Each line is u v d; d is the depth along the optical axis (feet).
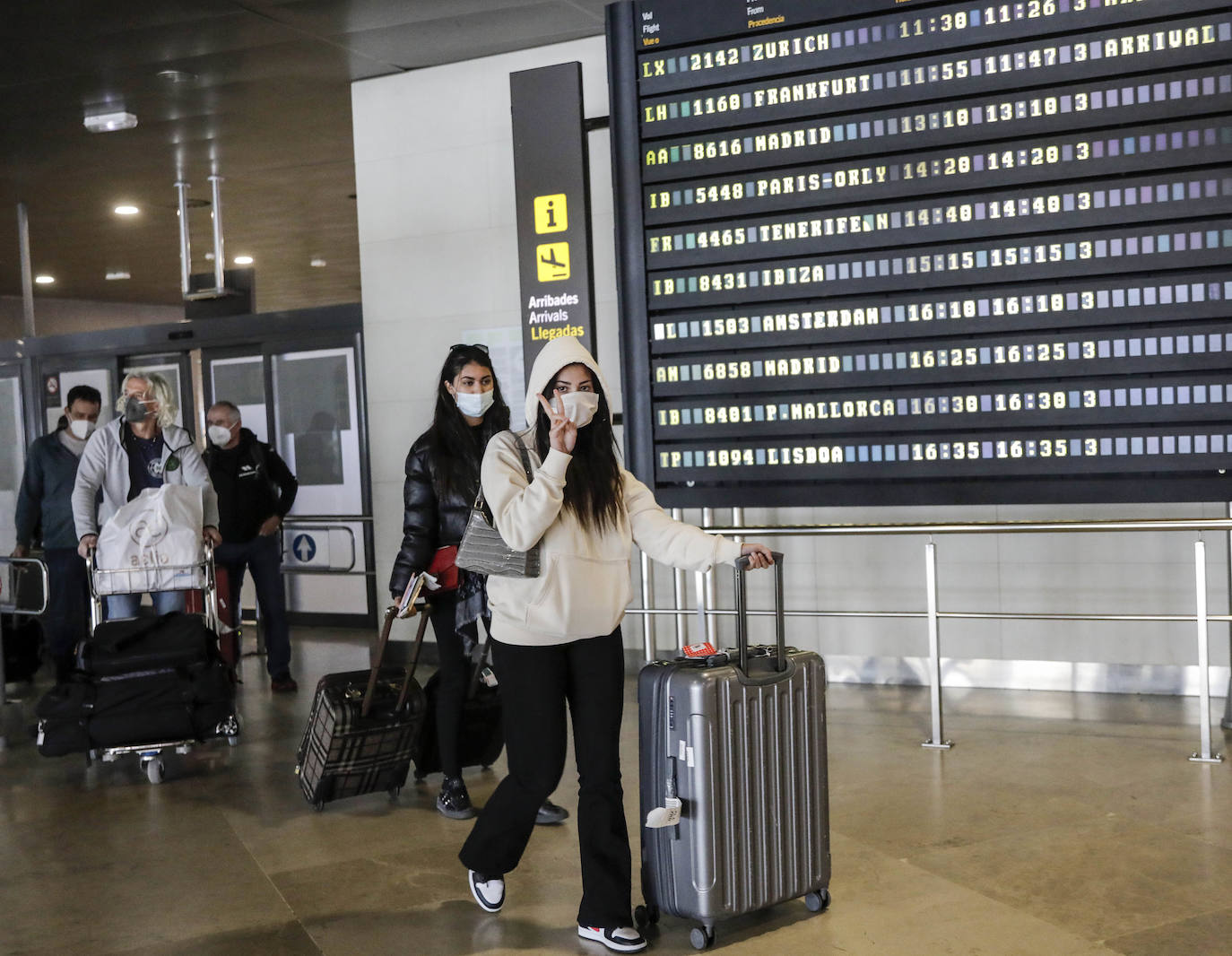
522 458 9.64
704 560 9.78
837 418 15.06
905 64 14.42
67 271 43.60
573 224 17.49
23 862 12.34
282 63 21.25
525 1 18.52
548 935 9.94
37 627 23.44
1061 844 11.62
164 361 31.30
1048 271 14.10
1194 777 13.75
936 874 10.94
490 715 14.38
